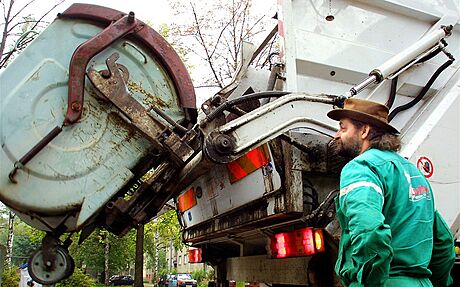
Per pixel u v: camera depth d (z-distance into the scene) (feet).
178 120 10.03
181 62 10.22
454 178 10.05
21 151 8.91
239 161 11.26
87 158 9.26
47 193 8.98
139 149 9.57
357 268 5.01
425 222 5.68
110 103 9.44
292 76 10.61
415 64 11.43
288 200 9.64
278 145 10.02
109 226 10.23
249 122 9.27
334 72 11.16
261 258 13.12
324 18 11.34
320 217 9.27
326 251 9.52
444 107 10.58
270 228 11.19
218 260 16.60
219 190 12.58
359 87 10.09
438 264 6.27
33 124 9.07
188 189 14.85
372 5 11.76
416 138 10.08
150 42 9.95
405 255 5.43
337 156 9.66
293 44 10.85
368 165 5.59
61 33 9.64
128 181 9.43
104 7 9.88
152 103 9.88
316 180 10.09
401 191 5.64
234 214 12.01
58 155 9.12
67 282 50.49
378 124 6.05
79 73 9.24
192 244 17.19
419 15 12.01
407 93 11.52
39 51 9.41
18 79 9.16
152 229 53.98
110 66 9.46
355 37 11.47
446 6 12.23
